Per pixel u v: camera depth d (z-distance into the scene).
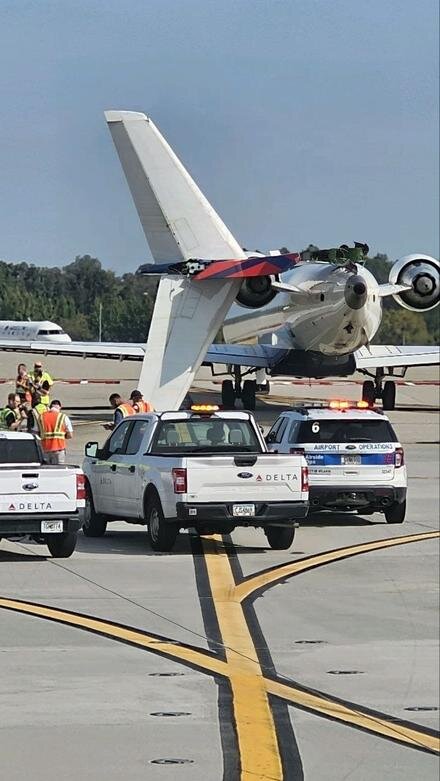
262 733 30.98
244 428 64.19
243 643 40.88
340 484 68.06
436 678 36.53
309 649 40.09
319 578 53.22
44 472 56.47
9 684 35.28
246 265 109.75
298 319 137.25
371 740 30.55
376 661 38.53
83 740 30.20
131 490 62.56
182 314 111.50
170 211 122.62
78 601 47.56
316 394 188.00
